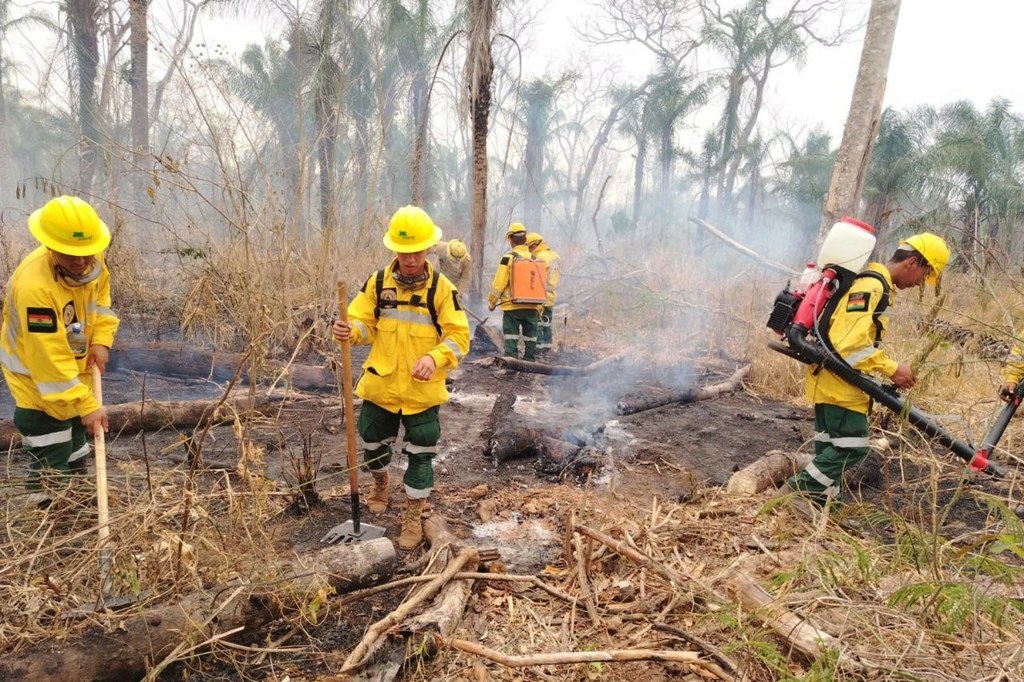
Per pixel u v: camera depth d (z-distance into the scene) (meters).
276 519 3.59
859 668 2.15
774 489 4.20
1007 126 16.64
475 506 3.93
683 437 5.46
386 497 3.77
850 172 7.30
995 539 2.39
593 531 3.06
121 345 5.93
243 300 5.62
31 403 2.98
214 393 5.54
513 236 7.88
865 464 4.44
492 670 2.45
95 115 7.77
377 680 2.33
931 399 4.36
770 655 2.14
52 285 2.82
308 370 6.02
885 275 3.42
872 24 7.03
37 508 2.92
